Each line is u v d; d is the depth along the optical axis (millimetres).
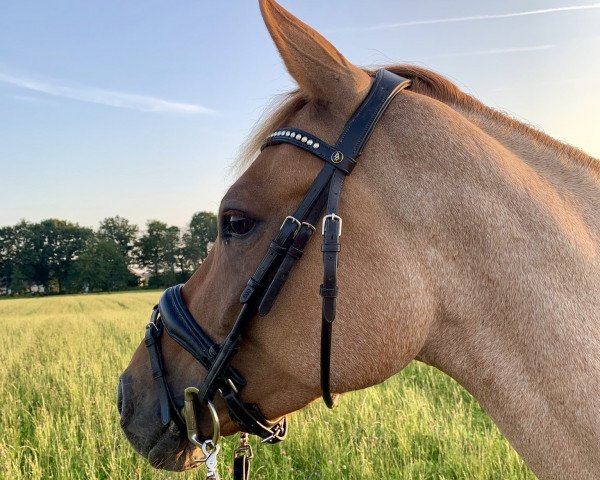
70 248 109875
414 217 1667
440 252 1671
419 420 6020
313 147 1697
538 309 1594
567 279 1604
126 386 2062
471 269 1655
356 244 1652
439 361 1759
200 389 1833
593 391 1523
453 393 7621
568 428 1545
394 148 1708
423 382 8375
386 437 5562
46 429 5906
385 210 1670
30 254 106812
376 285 1642
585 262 1618
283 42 1662
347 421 5938
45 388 8375
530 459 1608
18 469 4906
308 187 1686
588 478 1515
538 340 1588
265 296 1662
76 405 7297
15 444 5711
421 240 1671
